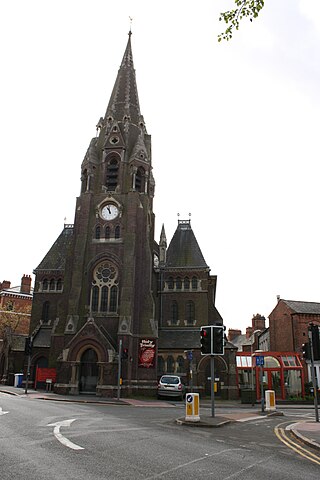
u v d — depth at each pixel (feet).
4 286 273.95
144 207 166.30
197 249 188.03
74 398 117.91
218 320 183.42
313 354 79.20
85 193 165.89
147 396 141.90
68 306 150.61
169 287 180.96
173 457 36.52
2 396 109.40
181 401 131.44
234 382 156.56
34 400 99.76
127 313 145.79
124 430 52.13
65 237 204.13
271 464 36.01
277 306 215.10
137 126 188.55
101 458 34.45
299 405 139.03
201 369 160.66
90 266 156.25
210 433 54.95
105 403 109.09
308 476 31.94
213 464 34.58
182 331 172.35
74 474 28.68
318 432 56.49
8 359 184.96
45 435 44.57
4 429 47.67
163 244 204.95
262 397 92.84
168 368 163.43
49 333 176.55
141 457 35.78
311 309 198.39
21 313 251.19
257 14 39.19
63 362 138.10
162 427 58.39
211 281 192.24
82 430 49.78
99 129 188.44
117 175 171.01
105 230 160.45
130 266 152.25
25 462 31.81
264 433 57.41
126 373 138.51
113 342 145.48
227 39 40.81
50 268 189.78
